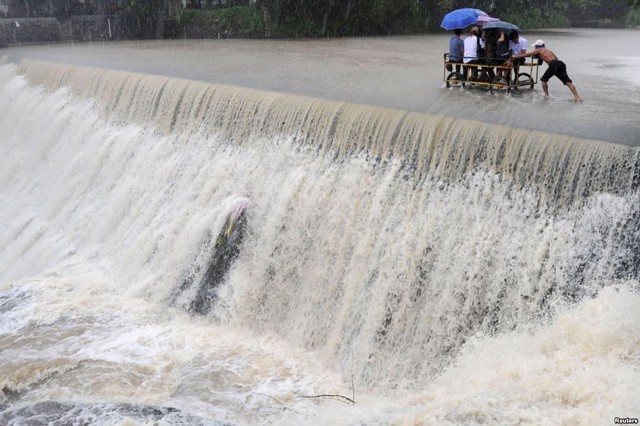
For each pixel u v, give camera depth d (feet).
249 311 40.42
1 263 54.60
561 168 33.32
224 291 41.39
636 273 30.14
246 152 48.42
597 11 184.85
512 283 33.12
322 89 54.85
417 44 107.45
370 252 37.96
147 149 55.62
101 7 128.57
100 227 52.19
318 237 40.68
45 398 31.63
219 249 42.73
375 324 35.70
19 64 80.07
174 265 44.47
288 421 28.53
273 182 44.88
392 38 122.72
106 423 28.04
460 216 35.88
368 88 55.47
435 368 33.37
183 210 47.37
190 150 52.44
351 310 37.11
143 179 53.31
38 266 52.13
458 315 34.01
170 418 28.58
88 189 57.31
